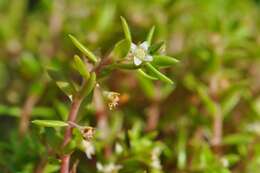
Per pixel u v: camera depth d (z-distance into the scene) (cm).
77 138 12
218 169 15
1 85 20
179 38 19
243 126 17
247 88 18
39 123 11
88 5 21
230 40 18
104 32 18
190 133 17
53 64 17
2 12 22
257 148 16
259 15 23
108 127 16
